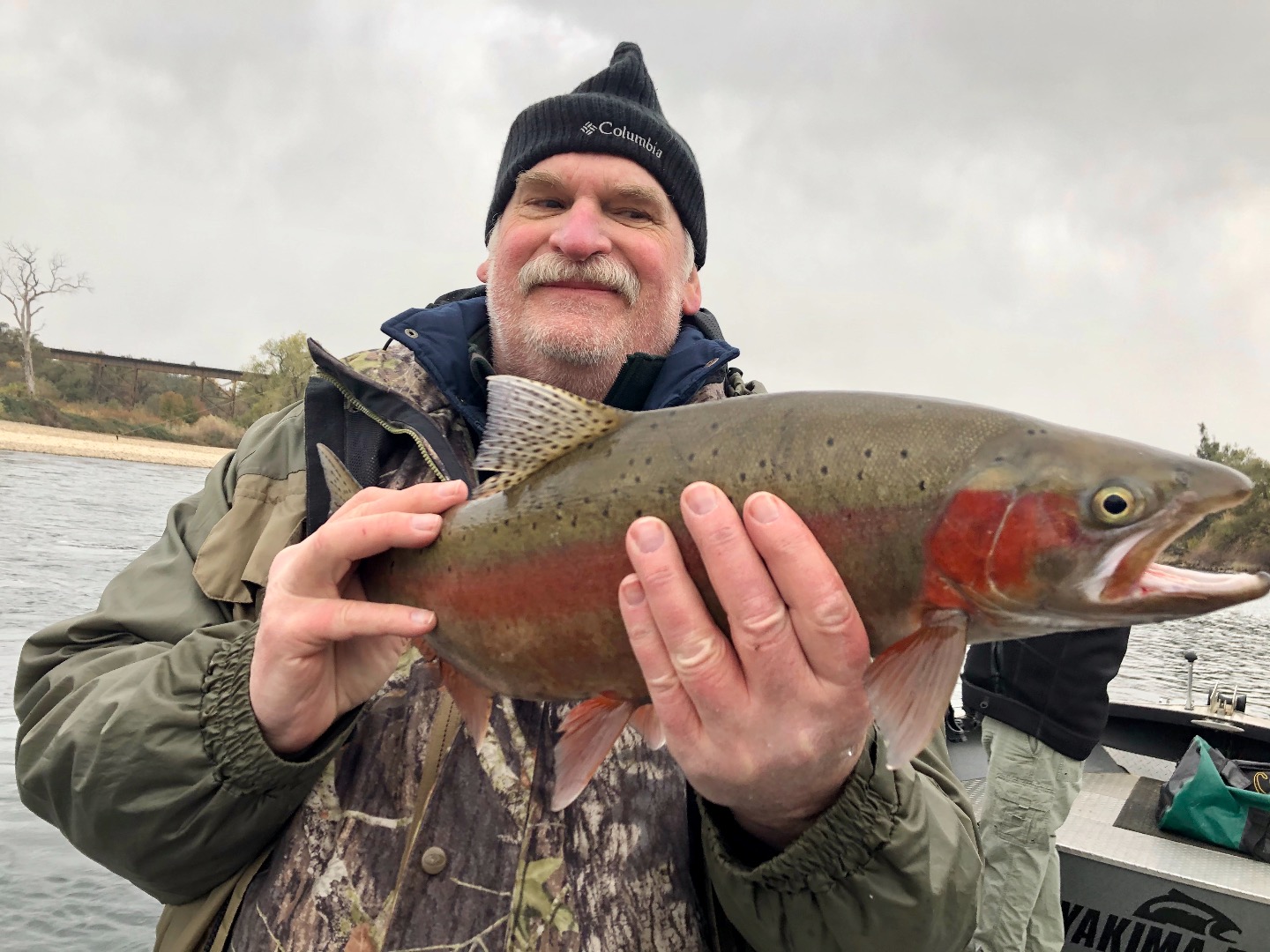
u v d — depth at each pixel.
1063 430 0.42
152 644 0.53
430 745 0.50
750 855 0.46
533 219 0.67
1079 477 0.40
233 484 0.59
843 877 0.44
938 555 0.41
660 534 0.38
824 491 0.42
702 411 0.45
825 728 0.39
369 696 0.47
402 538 0.45
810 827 0.43
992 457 0.41
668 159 0.69
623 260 0.66
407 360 0.63
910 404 0.43
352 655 0.46
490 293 0.68
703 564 0.42
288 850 0.48
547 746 0.50
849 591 0.42
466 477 0.59
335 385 0.58
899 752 0.38
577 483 0.45
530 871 0.47
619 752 0.51
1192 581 0.39
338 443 0.57
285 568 0.45
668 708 0.39
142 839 0.46
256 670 0.44
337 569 0.45
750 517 0.37
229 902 0.49
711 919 0.50
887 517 0.41
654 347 0.69
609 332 0.64
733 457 0.43
